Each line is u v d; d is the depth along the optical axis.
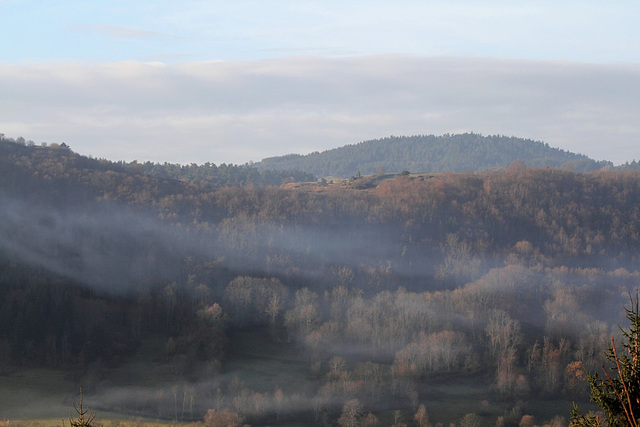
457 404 138.50
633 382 23.41
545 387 143.62
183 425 124.75
